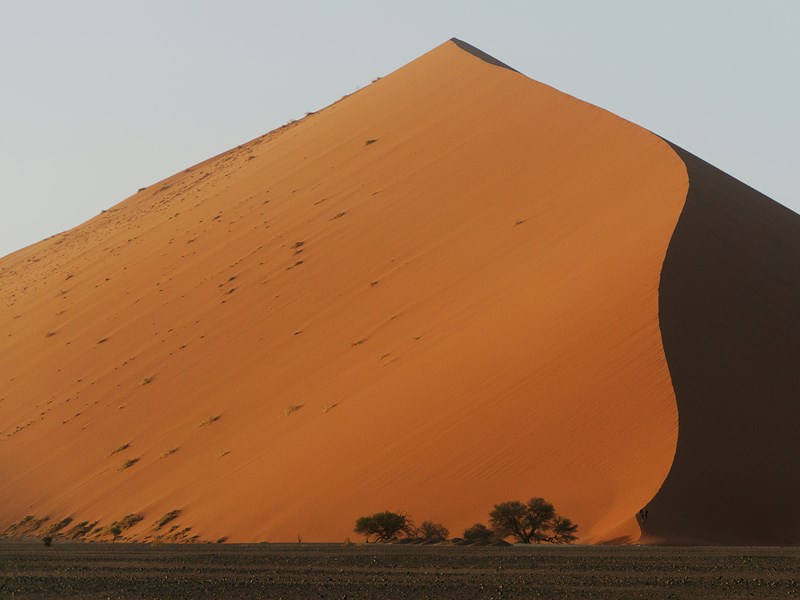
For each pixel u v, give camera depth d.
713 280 109.81
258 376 144.12
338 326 145.88
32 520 134.12
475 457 96.62
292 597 49.88
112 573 64.62
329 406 121.94
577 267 121.50
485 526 87.81
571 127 174.50
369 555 73.75
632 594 48.84
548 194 152.25
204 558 74.88
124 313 196.88
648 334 99.50
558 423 95.44
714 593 48.94
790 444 91.31
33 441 160.25
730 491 85.00
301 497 104.19
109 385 166.88
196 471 124.81
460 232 155.38
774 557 65.75
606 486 86.88
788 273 120.31
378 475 101.31
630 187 138.88
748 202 139.88
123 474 134.62
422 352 122.31
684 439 88.31
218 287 184.12
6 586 57.91
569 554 70.69
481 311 125.31
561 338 106.12
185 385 153.88
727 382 95.94
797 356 103.81
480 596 49.03
